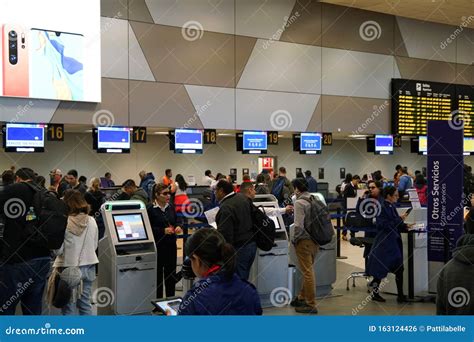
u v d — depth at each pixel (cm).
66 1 1030
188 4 1179
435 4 1364
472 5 1366
